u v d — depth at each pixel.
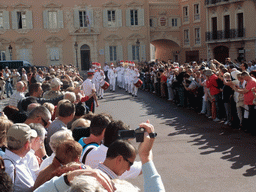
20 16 40.88
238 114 11.35
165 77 20.66
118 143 2.90
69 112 5.87
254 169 7.47
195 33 43.66
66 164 3.34
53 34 41.50
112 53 43.25
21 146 3.88
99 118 4.45
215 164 7.95
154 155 8.92
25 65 35.09
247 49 37.00
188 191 6.39
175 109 16.67
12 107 6.80
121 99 21.42
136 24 43.78
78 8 41.66
